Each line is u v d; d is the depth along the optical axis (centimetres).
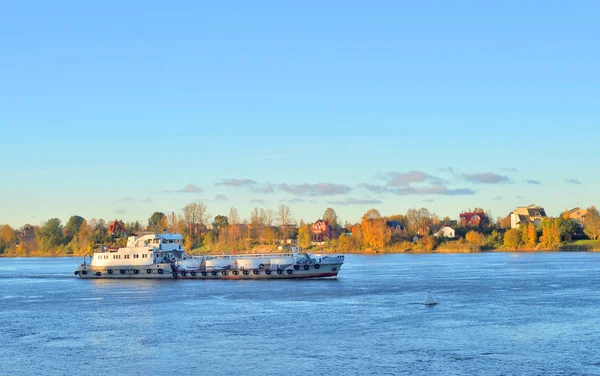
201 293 13800
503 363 7081
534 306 11125
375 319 9950
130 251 18025
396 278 17350
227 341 8438
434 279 16912
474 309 10888
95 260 18475
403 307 11262
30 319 10550
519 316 10031
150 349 8050
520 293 13162
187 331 9181
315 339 8456
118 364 7344
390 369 6919
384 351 7719
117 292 14475
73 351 8012
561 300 11881
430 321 9706
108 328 9562
